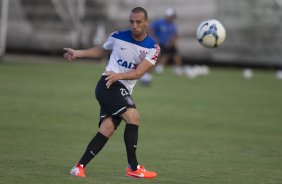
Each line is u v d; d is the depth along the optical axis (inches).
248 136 1534.2
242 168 1133.7
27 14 4099.4
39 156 1179.9
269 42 3762.3
